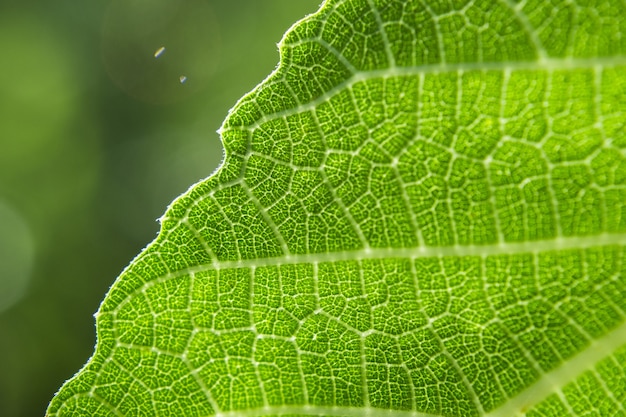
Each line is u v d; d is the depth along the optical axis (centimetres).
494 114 20
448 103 20
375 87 20
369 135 20
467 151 20
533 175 20
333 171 20
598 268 20
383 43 20
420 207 20
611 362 20
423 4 20
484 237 20
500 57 20
